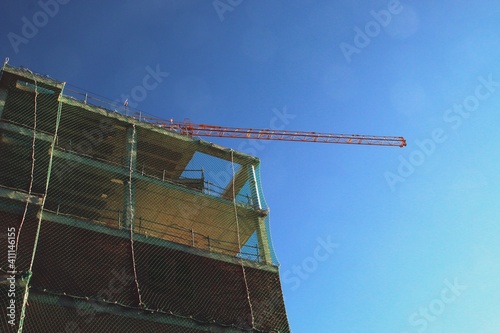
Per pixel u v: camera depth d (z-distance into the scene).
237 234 29.80
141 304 22.16
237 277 26.59
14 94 27.14
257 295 26.41
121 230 24.64
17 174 23.66
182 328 22.97
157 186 28.83
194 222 31.42
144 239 25.05
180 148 33.44
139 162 33.12
